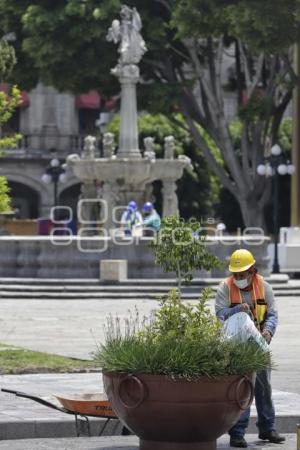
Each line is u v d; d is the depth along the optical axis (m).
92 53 72.88
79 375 25.42
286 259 66.06
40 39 71.81
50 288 50.34
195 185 96.38
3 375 25.42
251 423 20.28
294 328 39.09
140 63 76.44
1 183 31.62
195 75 77.12
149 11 73.50
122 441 17.77
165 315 16.20
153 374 14.98
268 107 73.88
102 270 50.84
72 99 118.88
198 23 68.75
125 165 57.44
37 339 34.66
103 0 70.69
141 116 98.44
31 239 52.34
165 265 36.09
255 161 76.38
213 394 15.01
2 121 32.28
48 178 80.81
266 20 66.06
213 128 76.38
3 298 49.53
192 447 15.27
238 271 18.14
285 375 27.28
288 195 93.94
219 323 16.09
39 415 20.06
